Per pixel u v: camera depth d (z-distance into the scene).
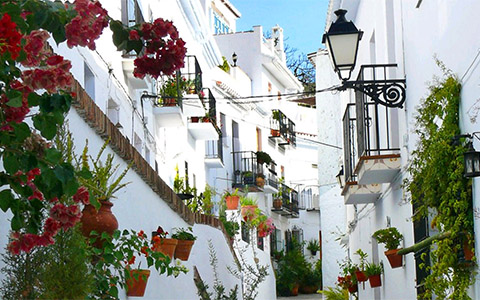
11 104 4.61
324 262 27.98
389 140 12.64
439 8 8.99
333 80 27.44
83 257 6.25
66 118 7.54
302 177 44.09
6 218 6.29
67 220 5.20
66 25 4.99
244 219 23.81
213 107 24.91
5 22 4.44
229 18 40.41
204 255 14.59
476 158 7.41
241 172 33.22
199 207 20.28
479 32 7.41
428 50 9.63
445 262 8.03
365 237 17.28
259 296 24.25
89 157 8.27
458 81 8.28
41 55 4.97
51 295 5.93
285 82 41.53
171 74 5.55
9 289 5.92
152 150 17.70
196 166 24.78
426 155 8.47
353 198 14.80
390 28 12.63
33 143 4.78
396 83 11.55
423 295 8.84
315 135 45.00
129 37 5.39
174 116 18.45
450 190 8.05
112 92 13.33
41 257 6.05
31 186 4.91
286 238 41.47
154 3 18.91
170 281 11.32
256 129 36.88
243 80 35.12
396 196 12.34
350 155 14.60
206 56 27.17
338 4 16.73
